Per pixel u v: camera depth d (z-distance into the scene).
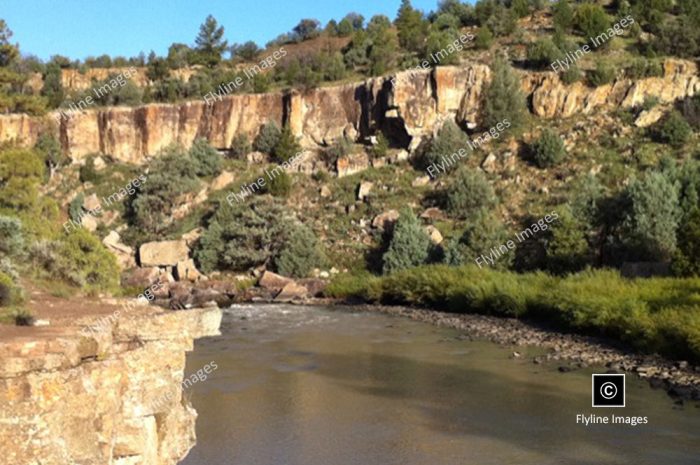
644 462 13.32
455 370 21.56
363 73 68.19
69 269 26.52
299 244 46.81
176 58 82.88
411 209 47.88
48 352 7.98
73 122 66.00
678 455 13.63
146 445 9.78
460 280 36.31
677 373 20.08
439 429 15.57
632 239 35.78
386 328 30.77
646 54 56.75
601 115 53.44
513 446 14.37
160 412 10.42
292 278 45.81
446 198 49.91
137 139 66.12
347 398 18.28
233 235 49.16
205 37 85.38
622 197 38.22
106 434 8.70
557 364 22.14
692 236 29.77
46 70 77.88
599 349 24.17
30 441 7.39
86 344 8.73
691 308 23.75
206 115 65.69
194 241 52.00
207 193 58.03
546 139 50.50
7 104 42.50
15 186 32.69
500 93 55.06
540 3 72.88
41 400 7.51
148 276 47.34
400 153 57.41
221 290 44.22
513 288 32.84
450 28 69.75
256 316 35.19
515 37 66.12
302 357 23.86
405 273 39.72
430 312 35.66
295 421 16.23
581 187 44.50
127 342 10.49
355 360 23.30
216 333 11.45
